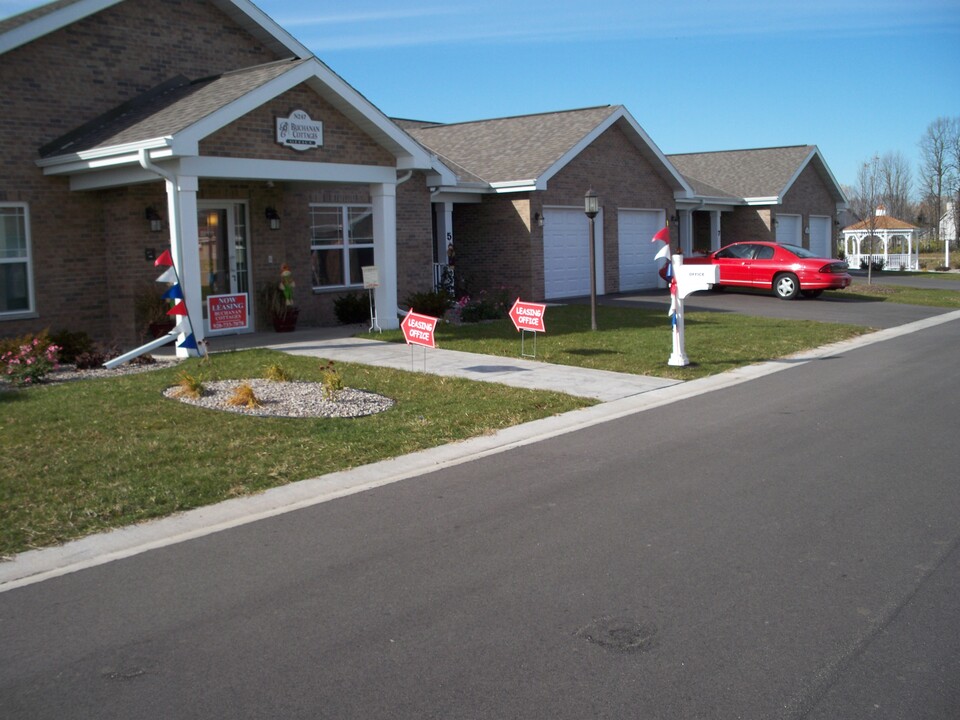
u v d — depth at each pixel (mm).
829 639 4445
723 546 5758
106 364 12414
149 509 6684
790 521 6230
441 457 8242
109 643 4574
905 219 65188
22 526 6312
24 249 14133
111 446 8281
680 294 13008
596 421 9727
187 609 4973
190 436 8656
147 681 4172
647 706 3859
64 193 14430
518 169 22953
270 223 16703
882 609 4781
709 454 8141
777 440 8641
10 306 14055
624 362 13367
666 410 10250
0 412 9461
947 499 6672
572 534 6051
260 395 10508
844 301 23812
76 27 14633
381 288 16094
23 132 14000
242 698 4000
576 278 24672
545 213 23484
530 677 4125
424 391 11016
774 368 13211
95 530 6297
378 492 7172
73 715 3893
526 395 10820
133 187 14414
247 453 8172
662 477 7406
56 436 8586
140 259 14578
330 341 15094
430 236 20594
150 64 15695
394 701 3943
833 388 11422
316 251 18203
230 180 16078
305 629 4688
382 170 15570
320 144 14445
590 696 3947
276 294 16406
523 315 13695
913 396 10734
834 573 5285
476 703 3912
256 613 4898
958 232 60156
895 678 4062
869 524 6145
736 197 31781
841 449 8227
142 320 14617
